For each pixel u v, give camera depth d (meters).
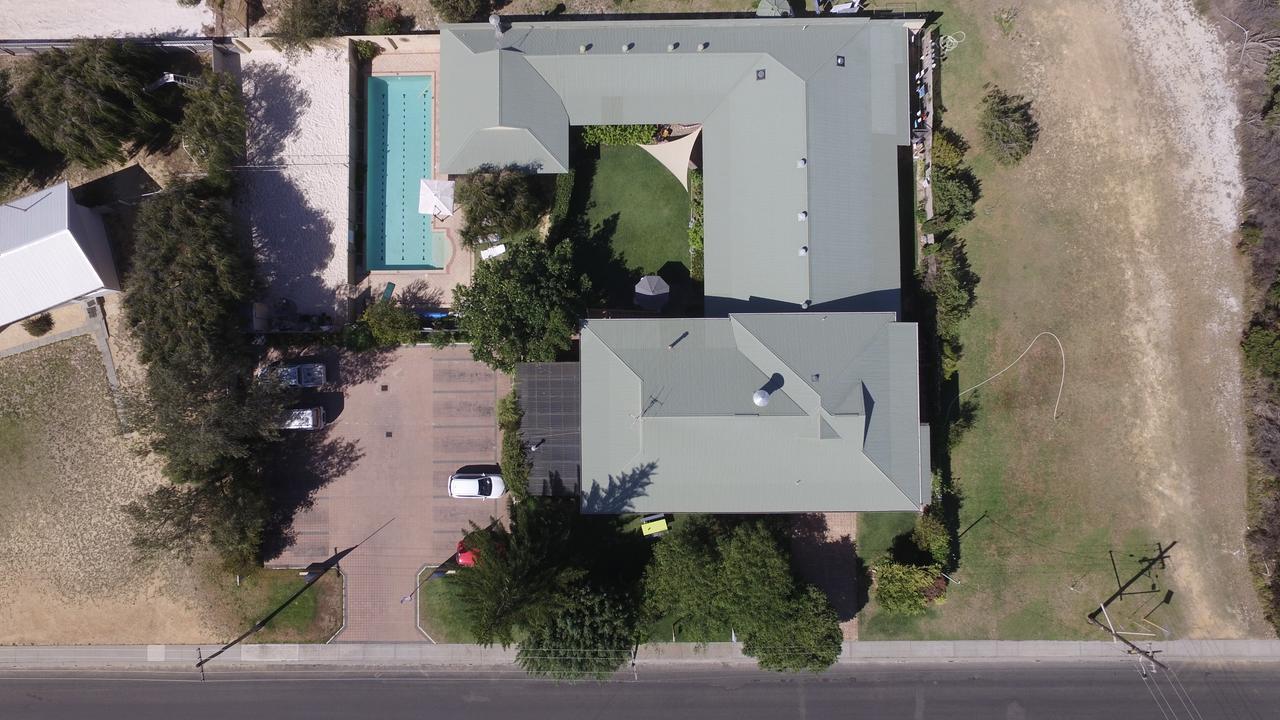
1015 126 36.94
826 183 34.91
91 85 34.41
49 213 35.19
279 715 38.25
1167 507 38.25
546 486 36.19
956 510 38.28
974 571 38.22
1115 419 38.44
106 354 38.34
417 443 38.66
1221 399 38.31
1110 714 37.88
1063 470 38.34
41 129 35.03
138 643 38.31
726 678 38.16
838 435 33.19
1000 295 38.66
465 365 38.66
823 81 35.16
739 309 35.34
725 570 33.47
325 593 38.38
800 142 34.62
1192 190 38.66
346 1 38.47
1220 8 38.69
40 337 38.31
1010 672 38.09
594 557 37.28
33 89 34.53
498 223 35.75
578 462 36.00
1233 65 38.75
